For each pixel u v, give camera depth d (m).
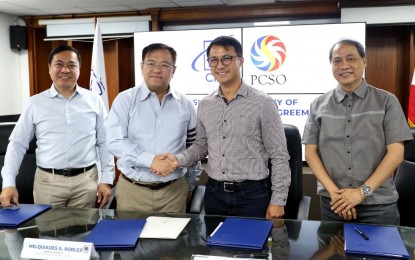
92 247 1.26
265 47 4.71
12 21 6.04
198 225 1.56
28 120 2.40
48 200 2.41
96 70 4.29
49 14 5.93
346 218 1.80
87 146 2.48
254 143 1.86
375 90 1.87
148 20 5.63
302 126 4.69
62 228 1.54
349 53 1.81
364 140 1.85
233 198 1.87
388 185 1.87
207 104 1.95
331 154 1.91
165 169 1.91
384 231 1.44
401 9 4.63
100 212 1.75
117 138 2.07
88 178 2.48
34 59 6.19
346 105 1.89
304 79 4.64
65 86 2.39
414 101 4.08
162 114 2.12
